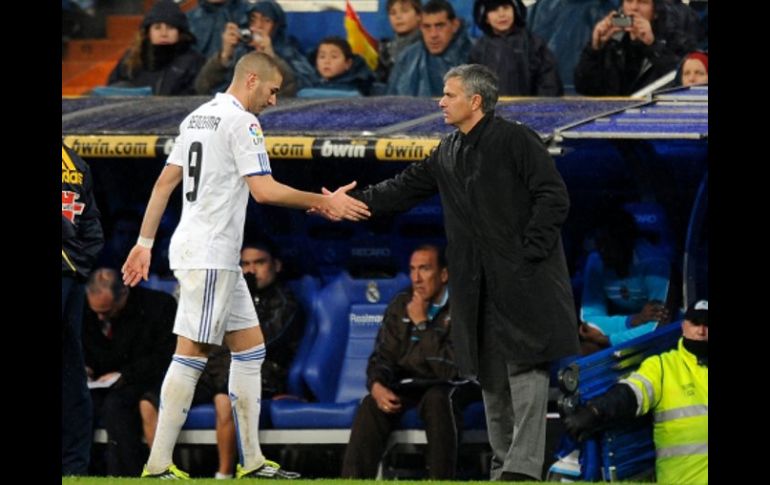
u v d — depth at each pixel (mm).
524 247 26500
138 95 41562
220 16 42562
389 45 42219
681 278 34562
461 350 27094
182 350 25859
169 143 33031
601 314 34531
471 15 42594
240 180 25594
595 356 31562
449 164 27156
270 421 34219
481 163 26766
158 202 26375
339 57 41312
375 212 27812
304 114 35188
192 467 36062
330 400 35531
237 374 26484
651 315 33750
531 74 39156
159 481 23875
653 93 34500
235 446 33969
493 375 27312
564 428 31781
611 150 34812
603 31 38844
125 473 33938
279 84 26312
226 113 25531
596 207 35875
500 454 27844
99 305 34812
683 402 31547
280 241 36969
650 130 31453
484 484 24141
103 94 42156
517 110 33906
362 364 35938
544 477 32812
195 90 41812
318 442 34094
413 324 33812
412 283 34281
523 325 26562
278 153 32375
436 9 40250
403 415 33469
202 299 25375
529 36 39219
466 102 26766
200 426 34188
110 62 48188
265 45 41188
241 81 26047
